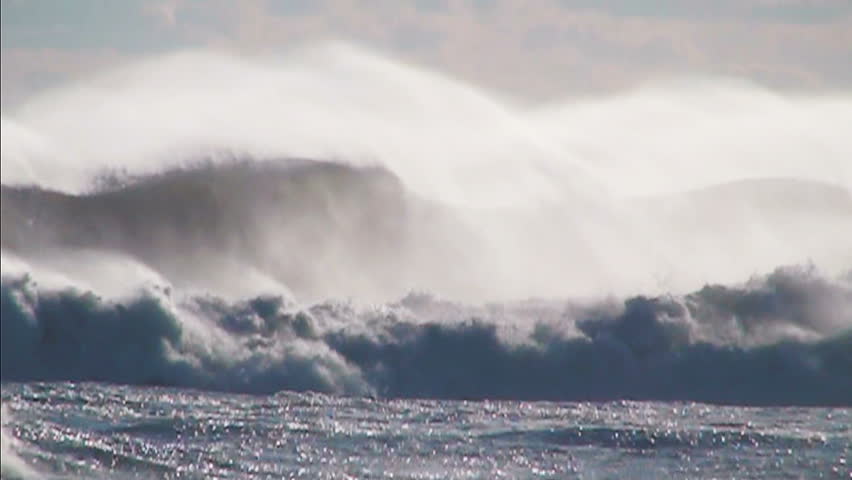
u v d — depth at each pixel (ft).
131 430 354.95
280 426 364.79
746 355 457.68
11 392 403.54
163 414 374.43
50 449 327.67
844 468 335.67
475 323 463.83
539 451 348.79
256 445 346.74
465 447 350.64
